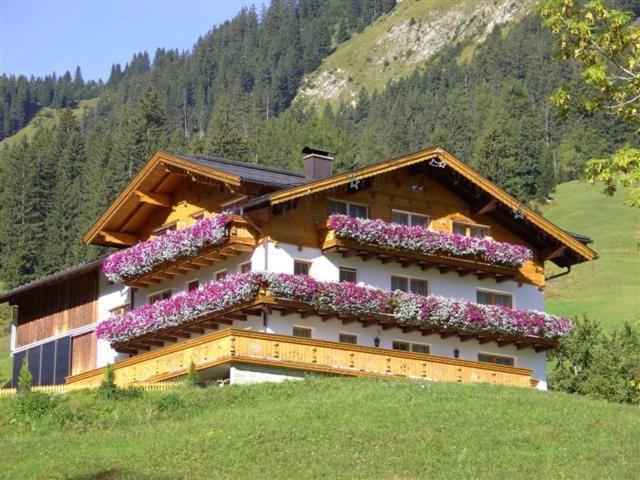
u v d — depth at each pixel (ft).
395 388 128.16
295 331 151.02
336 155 501.97
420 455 101.71
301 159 497.05
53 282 192.44
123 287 179.42
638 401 179.73
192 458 102.63
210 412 124.67
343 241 152.97
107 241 176.35
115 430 118.73
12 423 123.95
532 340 167.12
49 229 446.19
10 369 279.49
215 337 140.97
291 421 114.01
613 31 99.81
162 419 123.44
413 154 158.92
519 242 174.19
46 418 124.06
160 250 159.33
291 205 151.53
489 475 95.55
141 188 167.12
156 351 149.59
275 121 586.45
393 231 155.84
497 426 112.16
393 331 159.43
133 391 131.95
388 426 111.24
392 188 163.02
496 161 481.05
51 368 192.85
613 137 585.63
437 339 163.12
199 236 151.74
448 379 151.53
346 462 99.25
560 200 488.02
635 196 93.91
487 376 155.02
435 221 165.99
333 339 154.20
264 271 145.89
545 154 524.11
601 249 408.87
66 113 559.38
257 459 100.99
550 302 347.36
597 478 94.38
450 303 158.51
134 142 462.60
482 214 170.09
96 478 97.91
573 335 193.36
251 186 151.12
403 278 163.12
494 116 613.52
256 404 126.41
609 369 184.96
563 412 119.65
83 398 130.31
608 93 100.32
